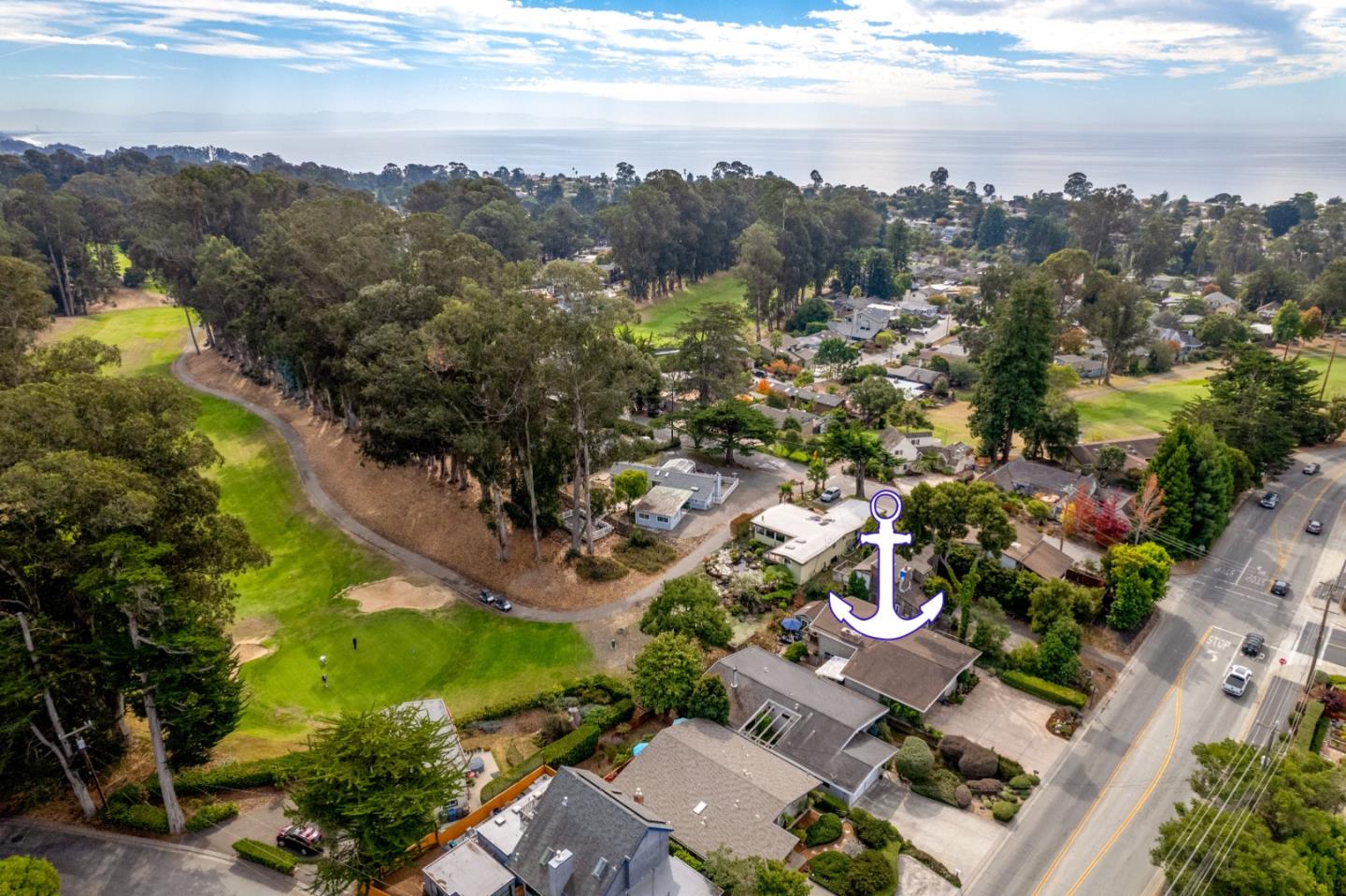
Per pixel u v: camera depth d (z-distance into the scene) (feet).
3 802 132.26
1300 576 219.82
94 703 132.77
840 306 632.79
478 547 231.09
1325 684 170.50
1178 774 148.66
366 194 537.65
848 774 142.00
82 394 131.34
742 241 514.27
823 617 188.34
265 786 139.85
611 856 111.34
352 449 290.35
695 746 144.87
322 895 116.06
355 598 211.82
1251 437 267.18
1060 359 432.66
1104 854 130.82
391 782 112.37
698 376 338.95
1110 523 231.09
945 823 137.80
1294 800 116.06
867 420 360.48
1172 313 514.27
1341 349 449.89
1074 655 173.88
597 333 197.26
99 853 123.13
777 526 230.89
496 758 149.59
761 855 122.11
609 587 211.41
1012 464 286.66
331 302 283.18
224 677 127.75
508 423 211.82
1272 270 555.28
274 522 253.44
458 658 186.70
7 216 467.52
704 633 173.06
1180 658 184.14
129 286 570.87
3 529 114.73
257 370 367.25
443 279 267.18
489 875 115.55
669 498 252.83
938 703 168.25
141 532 127.65
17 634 118.52
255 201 464.24
